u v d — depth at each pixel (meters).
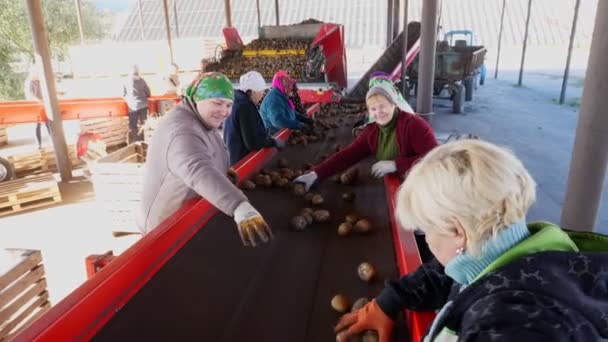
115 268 1.74
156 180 2.50
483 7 35.91
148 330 1.55
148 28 31.55
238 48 10.02
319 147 4.49
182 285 1.83
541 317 0.82
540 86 17.19
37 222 6.08
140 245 1.92
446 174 0.96
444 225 0.98
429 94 7.96
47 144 10.55
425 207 1.00
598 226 4.97
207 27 31.36
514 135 9.37
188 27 31.56
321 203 2.71
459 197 0.94
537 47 31.66
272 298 1.74
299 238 2.27
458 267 1.03
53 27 22.11
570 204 3.60
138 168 5.30
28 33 17.72
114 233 5.59
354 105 7.65
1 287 3.22
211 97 2.43
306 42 9.91
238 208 2.04
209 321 1.60
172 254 2.08
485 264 0.99
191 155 2.26
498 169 0.93
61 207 6.61
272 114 5.11
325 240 2.24
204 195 2.16
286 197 2.90
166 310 1.66
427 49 7.71
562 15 34.62
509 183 0.92
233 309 1.67
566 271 0.88
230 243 2.21
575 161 3.49
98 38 28.11
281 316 1.63
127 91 9.23
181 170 2.26
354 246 2.16
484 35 32.53
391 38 14.66
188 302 1.71
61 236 5.62
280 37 10.52
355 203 2.74
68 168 7.88
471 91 14.17
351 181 3.10
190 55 19.27
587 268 0.89
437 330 1.00
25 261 3.42
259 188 3.09
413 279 1.44
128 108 9.34
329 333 1.54
